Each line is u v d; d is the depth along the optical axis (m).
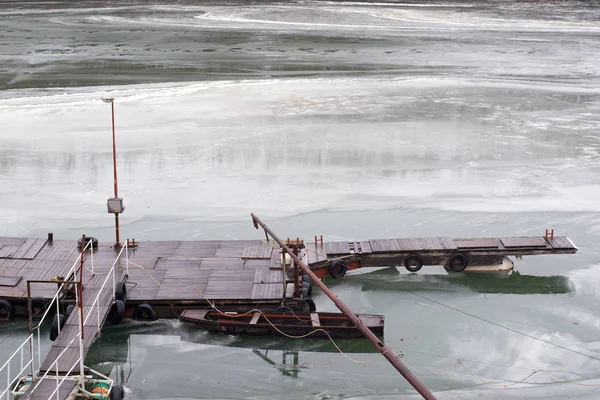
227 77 51.06
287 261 21.22
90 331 17.28
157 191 28.67
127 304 19.70
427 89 48.00
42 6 109.50
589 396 16.75
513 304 21.50
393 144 35.22
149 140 35.12
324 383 17.44
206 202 27.64
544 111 42.50
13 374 17.41
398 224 25.97
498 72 55.31
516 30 82.00
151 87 46.81
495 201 28.20
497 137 36.72
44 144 34.16
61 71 52.47
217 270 21.33
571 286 22.55
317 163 32.19
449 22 90.00
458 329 20.02
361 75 52.81
